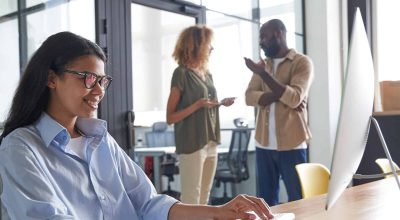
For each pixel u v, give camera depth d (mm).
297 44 4812
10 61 2479
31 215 954
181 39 2801
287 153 2854
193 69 2777
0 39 2439
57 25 2717
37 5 2613
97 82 1128
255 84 3061
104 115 2900
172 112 2730
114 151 1332
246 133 4172
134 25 3186
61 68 1102
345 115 870
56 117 1163
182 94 2742
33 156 1050
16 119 1133
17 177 993
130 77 3113
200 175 2729
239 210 1214
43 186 1000
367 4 4785
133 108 3127
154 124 3451
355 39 908
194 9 3676
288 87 2766
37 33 2613
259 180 3033
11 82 2465
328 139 4684
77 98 1113
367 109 1031
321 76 4734
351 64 886
